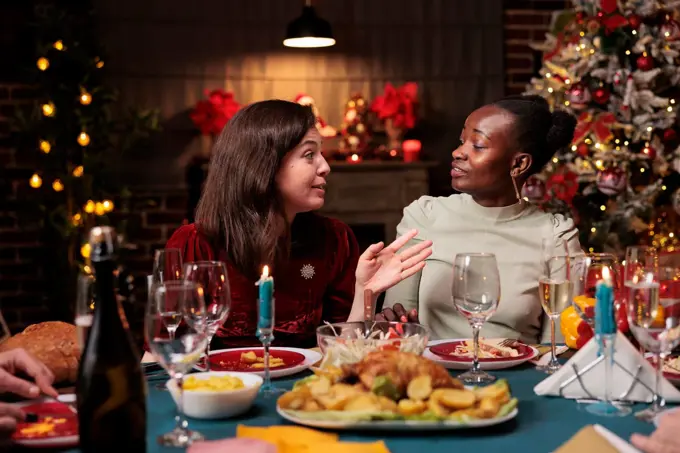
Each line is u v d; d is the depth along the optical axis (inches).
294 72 210.4
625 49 165.0
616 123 161.5
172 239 86.7
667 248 166.9
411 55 214.1
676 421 45.4
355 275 83.8
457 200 92.2
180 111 205.3
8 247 194.1
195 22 205.5
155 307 49.8
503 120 87.0
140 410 45.8
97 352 45.3
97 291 45.7
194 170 205.2
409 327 60.9
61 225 184.7
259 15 208.1
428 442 48.8
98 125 188.5
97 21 200.5
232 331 84.8
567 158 166.2
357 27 211.9
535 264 87.4
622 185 158.2
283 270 85.8
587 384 57.1
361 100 207.3
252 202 83.7
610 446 44.2
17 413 50.6
